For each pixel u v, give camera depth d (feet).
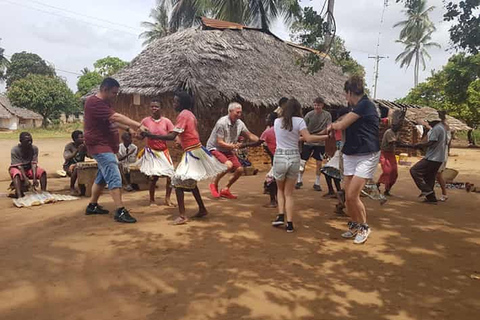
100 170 18.07
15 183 23.30
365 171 15.31
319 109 26.45
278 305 10.29
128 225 17.35
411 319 9.74
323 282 11.82
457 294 11.18
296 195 25.58
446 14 25.67
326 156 28.02
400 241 15.97
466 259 13.99
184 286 11.31
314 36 25.82
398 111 25.29
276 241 15.57
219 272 12.35
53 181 32.09
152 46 49.37
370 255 14.24
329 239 16.02
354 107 15.33
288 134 16.66
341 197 19.83
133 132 18.25
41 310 9.82
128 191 26.58
